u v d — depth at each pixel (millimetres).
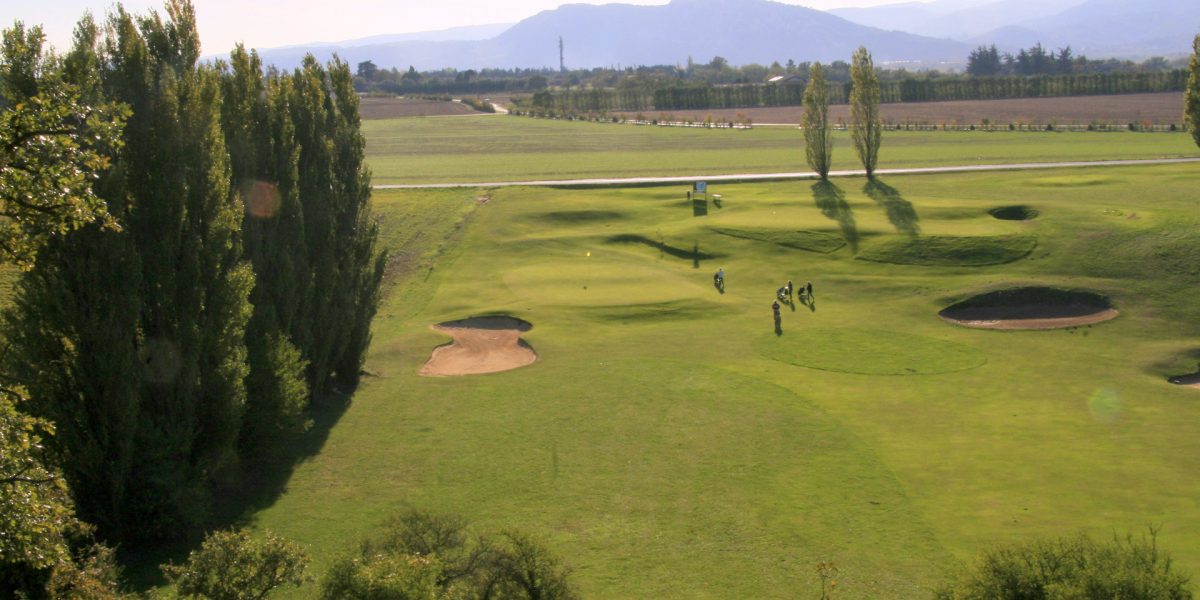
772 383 47125
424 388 48094
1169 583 18516
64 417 28750
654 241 80062
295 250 41938
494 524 31719
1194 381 48062
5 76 25203
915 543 29516
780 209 88188
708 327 58562
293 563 20484
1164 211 75375
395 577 18188
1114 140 140875
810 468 36188
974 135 156000
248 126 39750
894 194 93750
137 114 30922
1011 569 19391
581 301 64188
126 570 29109
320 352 44812
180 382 31812
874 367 49969
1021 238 71750
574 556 29172
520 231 83625
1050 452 37562
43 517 17156
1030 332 56219
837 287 66875
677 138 167500
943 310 60812
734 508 32719
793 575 27734
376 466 37688
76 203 17297
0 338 29094
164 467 30641
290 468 37625
